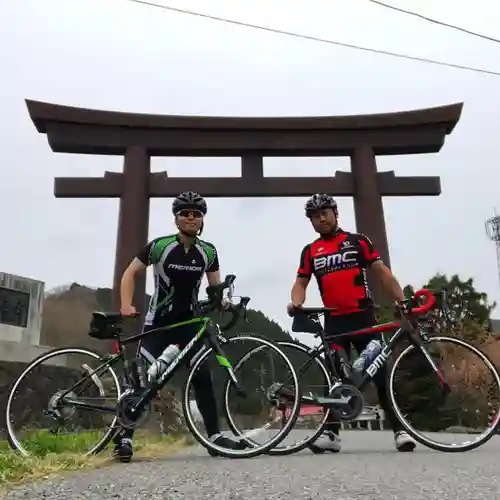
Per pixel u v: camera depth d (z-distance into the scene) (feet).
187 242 10.81
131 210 30.35
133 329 25.45
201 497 5.24
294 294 12.08
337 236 12.06
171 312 10.56
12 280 28.07
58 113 31.19
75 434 10.24
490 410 10.50
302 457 9.35
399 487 5.62
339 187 32.12
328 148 32.76
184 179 31.71
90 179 31.24
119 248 29.63
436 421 10.82
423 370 10.93
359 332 11.14
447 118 32.71
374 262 11.85
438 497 5.06
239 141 32.32
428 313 11.30
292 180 32.04
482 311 64.44
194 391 10.34
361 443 15.03
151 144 31.89
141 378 9.78
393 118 32.94
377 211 31.32
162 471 7.28
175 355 10.13
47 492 5.79
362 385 10.71
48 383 10.47
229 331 10.57
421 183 32.50
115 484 6.14
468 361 10.88
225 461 8.73
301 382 10.14
